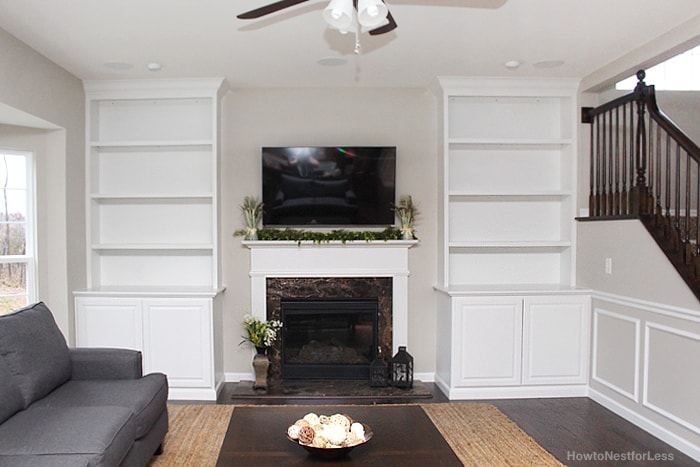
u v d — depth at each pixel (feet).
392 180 14.90
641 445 10.65
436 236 15.34
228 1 9.21
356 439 6.88
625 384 12.25
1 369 7.87
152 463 9.73
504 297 13.80
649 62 11.77
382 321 14.93
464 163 15.44
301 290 14.82
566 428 11.59
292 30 10.64
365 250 14.83
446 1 9.30
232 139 15.14
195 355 13.69
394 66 13.16
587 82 14.15
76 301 13.67
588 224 14.02
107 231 15.25
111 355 9.95
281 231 14.84
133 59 12.40
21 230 13.33
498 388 13.87
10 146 12.91
